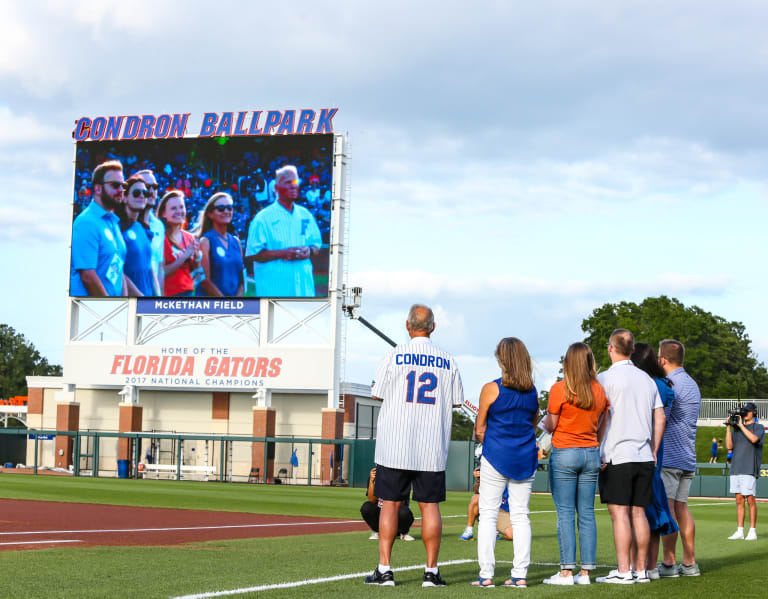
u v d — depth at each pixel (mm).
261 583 9070
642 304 93625
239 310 57156
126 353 59719
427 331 9875
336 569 10562
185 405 63156
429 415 9523
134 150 57844
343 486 55875
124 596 8031
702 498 46125
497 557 12836
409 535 16312
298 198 55781
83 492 34156
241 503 30016
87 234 58281
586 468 9984
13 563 10438
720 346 97750
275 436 61219
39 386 66812
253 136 56312
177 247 57000
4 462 69875
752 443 17484
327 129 55875
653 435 10391
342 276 56969
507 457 9586
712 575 10852
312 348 57062
